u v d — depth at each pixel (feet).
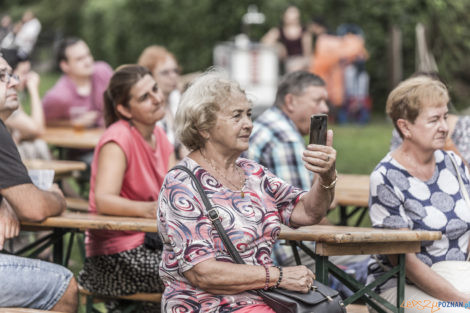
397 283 18.52
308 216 16.84
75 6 132.57
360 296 18.02
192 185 15.79
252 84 55.57
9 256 17.63
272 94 55.98
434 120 19.38
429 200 19.74
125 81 21.74
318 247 17.28
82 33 128.57
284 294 15.34
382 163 19.98
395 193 19.57
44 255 29.73
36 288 17.58
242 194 16.20
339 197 25.27
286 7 90.63
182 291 15.80
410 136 19.70
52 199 19.71
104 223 19.10
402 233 17.51
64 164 28.99
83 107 39.52
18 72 33.91
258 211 16.28
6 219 19.20
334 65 78.54
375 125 80.79
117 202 20.83
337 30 88.53
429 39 43.68
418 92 19.40
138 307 22.06
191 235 15.38
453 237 19.80
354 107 80.84
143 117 21.90
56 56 39.29
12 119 32.17
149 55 32.30
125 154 21.42
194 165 16.10
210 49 95.50
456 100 55.47
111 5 104.01
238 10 92.94
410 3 86.43
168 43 98.89
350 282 17.87
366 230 18.43
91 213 21.86
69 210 30.66
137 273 21.03
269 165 23.94
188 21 96.43
